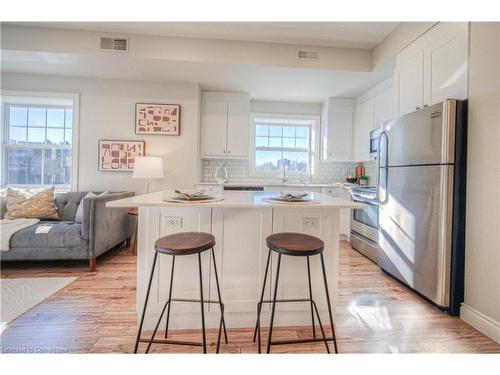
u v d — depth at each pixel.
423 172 1.97
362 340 1.57
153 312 1.63
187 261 1.63
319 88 3.66
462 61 1.80
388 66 2.88
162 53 2.80
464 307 1.77
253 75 3.23
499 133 1.54
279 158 4.51
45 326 1.66
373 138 3.33
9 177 3.65
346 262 2.92
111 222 2.89
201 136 3.88
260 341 1.51
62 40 2.70
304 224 1.66
